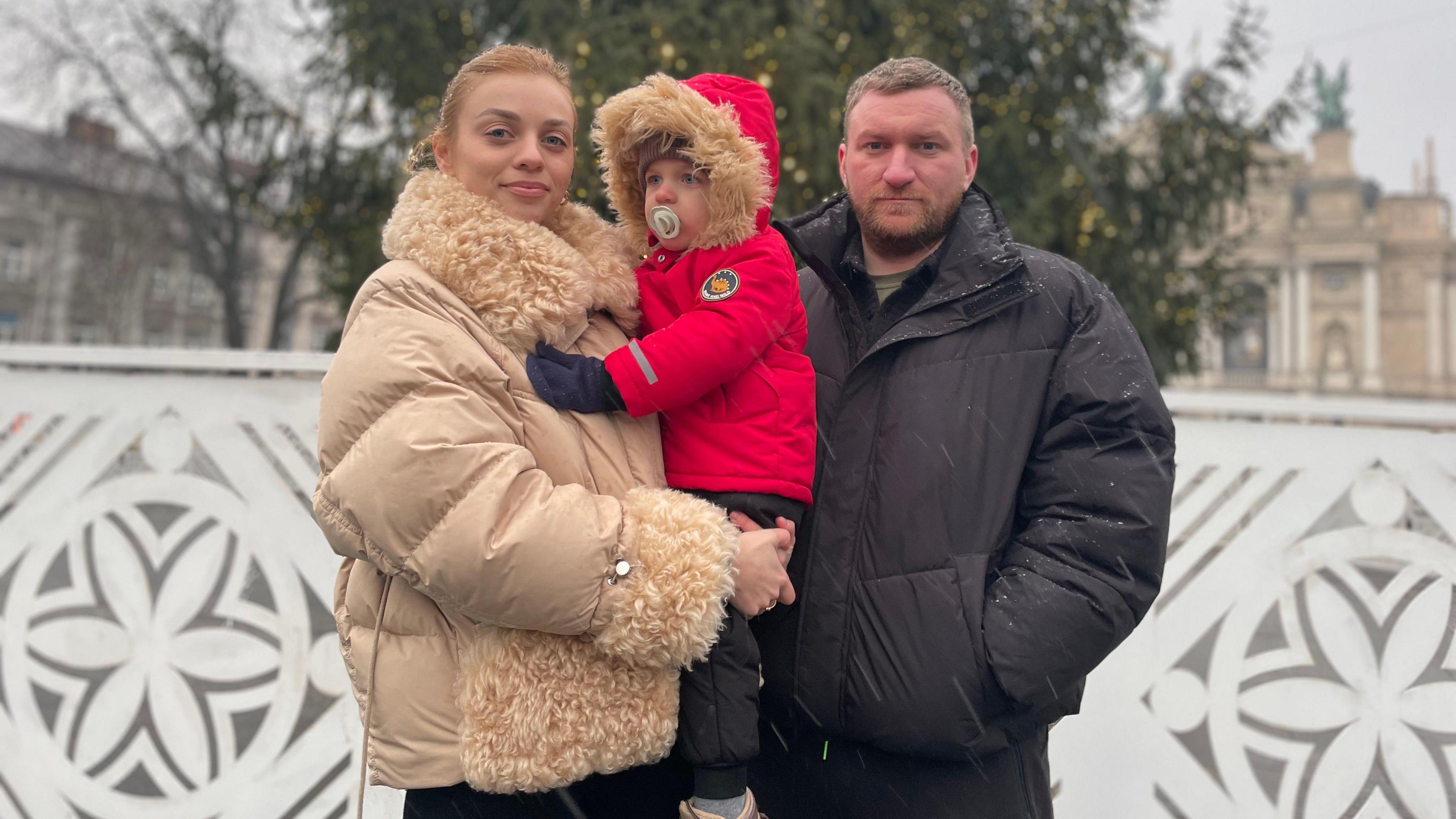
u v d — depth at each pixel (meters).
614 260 1.46
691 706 1.35
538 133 1.41
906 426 1.65
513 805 1.37
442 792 1.37
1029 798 1.64
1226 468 2.44
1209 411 2.65
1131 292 10.23
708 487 1.45
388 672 1.34
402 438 1.19
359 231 10.52
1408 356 53.62
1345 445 2.34
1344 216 52.91
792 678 1.66
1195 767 2.35
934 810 1.61
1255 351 53.28
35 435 2.56
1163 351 10.74
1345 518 2.64
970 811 1.60
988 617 1.54
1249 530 2.39
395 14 9.67
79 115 17.84
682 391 1.36
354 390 1.24
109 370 2.73
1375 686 2.27
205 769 2.44
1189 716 2.38
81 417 2.53
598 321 1.48
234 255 18.67
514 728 1.25
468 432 1.21
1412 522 2.60
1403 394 50.94
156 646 2.47
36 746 2.48
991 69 11.12
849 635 1.62
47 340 32.34
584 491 1.26
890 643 1.58
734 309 1.40
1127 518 1.53
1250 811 2.31
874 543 1.63
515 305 1.30
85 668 2.49
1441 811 2.21
